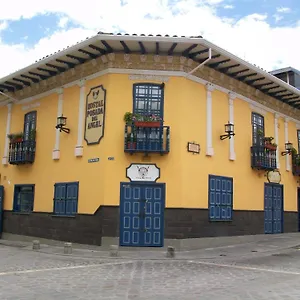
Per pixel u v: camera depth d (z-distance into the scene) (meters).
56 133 16.89
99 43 14.27
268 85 18.14
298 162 20.80
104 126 14.84
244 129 17.81
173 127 14.84
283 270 10.52
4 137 19.81
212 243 15.36
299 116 22.20
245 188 17.45
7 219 18.78
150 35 13.92
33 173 17.78
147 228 14.28
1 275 9.55
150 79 15.10
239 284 8.47
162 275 9.62
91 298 7.11
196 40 13.85
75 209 15.47
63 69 16.69
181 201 14.45
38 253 13.82
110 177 14.48
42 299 7.03
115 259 12.38
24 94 19.05
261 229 18.03
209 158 15.82
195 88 15.64
